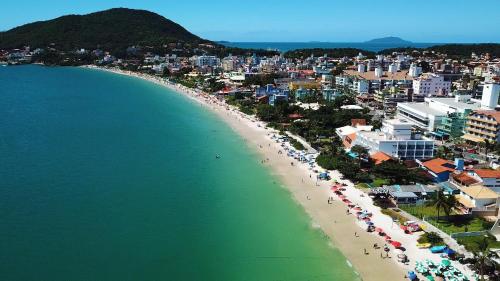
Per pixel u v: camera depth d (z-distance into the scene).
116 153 160.12
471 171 127.38
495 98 199.25
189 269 83.56
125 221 102.00
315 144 173.12
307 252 90.81
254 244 93.94
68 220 100.81
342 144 174.75
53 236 92.88
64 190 119.75
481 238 92.19
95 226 98.56
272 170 144.50
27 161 146.00
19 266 80.94
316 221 105.12
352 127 186.50
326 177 134.75
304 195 121.88
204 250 90.75
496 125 170.50
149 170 141.25
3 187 119.88
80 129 199.75
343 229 100.81
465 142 181.00
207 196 120.25
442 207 105.88
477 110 185.38
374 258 88.06
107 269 81.69
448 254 86.88
